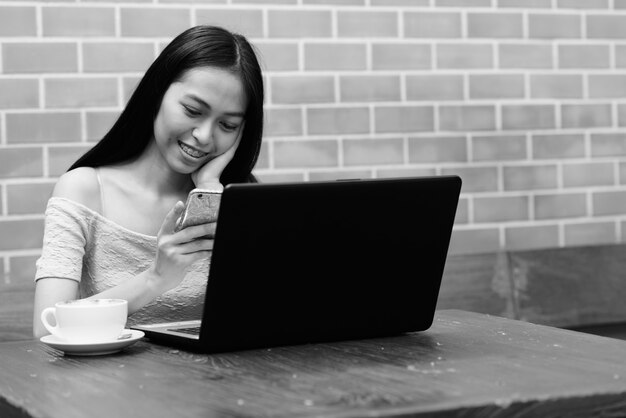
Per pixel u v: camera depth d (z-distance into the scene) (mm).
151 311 2473
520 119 3883
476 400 1292
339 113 3656
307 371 1539
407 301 1895
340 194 1739
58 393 1429
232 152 2416
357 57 3672
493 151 3848
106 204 2490
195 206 1999
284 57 3586
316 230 1742
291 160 3605
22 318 3055
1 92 3318
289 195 1688
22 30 3328
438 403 1277
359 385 1413
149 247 2486
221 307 1700
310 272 1768
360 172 3688
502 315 3502
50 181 3363
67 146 3375
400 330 1907
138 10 3420
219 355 1716
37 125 3348
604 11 3992
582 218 3971
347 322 1841
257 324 1748
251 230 1676
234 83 2303
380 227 1810
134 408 1309
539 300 3566
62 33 3361
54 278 2285
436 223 1875
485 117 3836
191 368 1594
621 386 1375
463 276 3465
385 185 1782
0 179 3320
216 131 2346
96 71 3393
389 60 3711
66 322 1752
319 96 3631
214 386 1436
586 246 3666
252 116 2424
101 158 2537
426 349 1731
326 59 3635
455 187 1869
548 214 3920
